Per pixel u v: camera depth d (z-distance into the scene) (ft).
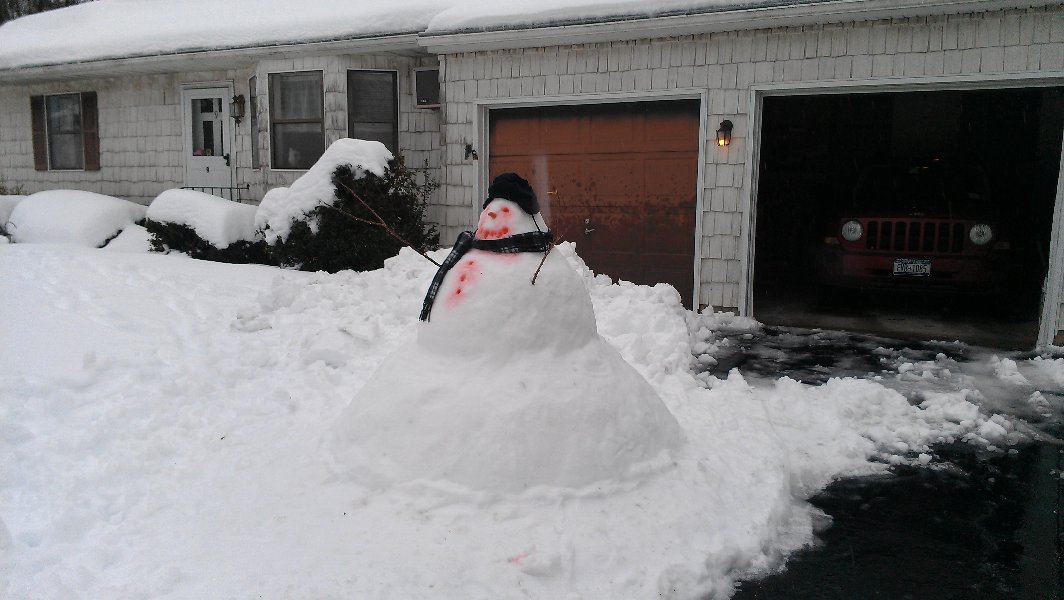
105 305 25.12
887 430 18.67
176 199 38.19
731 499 13.79
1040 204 35.35
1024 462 17.24
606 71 32.04
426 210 39.68
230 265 33.58
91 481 13.96
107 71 45.32
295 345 22.59
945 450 17.92
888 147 43.88
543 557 11.25
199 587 10.69
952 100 42.11
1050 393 21.77
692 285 31.78
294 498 13.05
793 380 21.49
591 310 14.56
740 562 12.49
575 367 13.67
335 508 12.67
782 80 29.14
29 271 28.89
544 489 12.58
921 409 20.36
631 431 13.60
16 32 52.80
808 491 15.84
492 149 35.14
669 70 30.94
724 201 30.58
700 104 30.73
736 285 30.81
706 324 30.04
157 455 15.16
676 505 12.93
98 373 19.17
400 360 14.32
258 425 16.81
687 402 18.93
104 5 51.83
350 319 24.50
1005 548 13.51
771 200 44.52
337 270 33.30
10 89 51.60
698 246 31.19
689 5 29.25
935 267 30.09
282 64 40.11
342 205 32.76
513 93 33.83
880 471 16.80
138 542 11.93
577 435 13.00
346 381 20.03
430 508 12.41
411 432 13.17
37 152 51.06
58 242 40.50
